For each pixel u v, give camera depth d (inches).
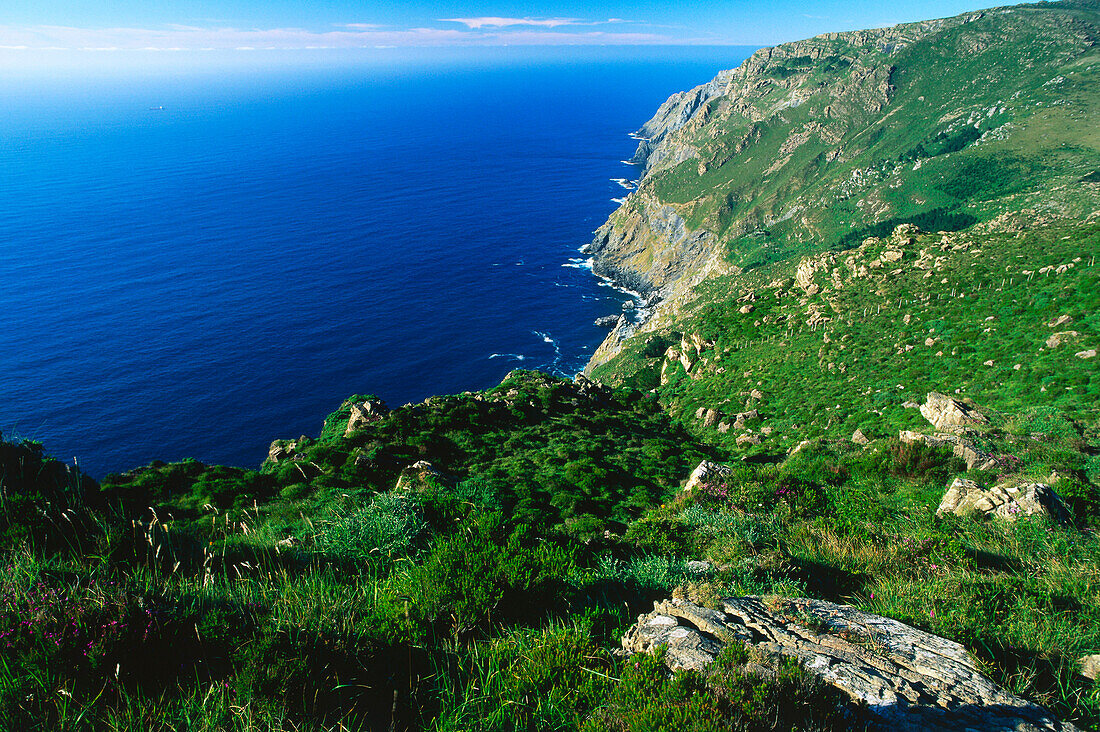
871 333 3026.6
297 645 225.6
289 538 504.4
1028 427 1236.5
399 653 249.9
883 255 3833.7
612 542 514.6
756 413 2536.9
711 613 285.0
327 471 1261.1
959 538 527.5
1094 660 257.8
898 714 203.8
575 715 218.1
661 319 6151.6
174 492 1181.1
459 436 1795.0
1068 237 3115.2
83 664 209.3
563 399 2453.2
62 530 339.6
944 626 287.6
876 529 533.0
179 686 212.1
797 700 203.2
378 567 396.5
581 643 254.4
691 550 514.9
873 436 1656.0
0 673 203.2
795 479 810.8
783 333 3585.1
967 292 2972.4
